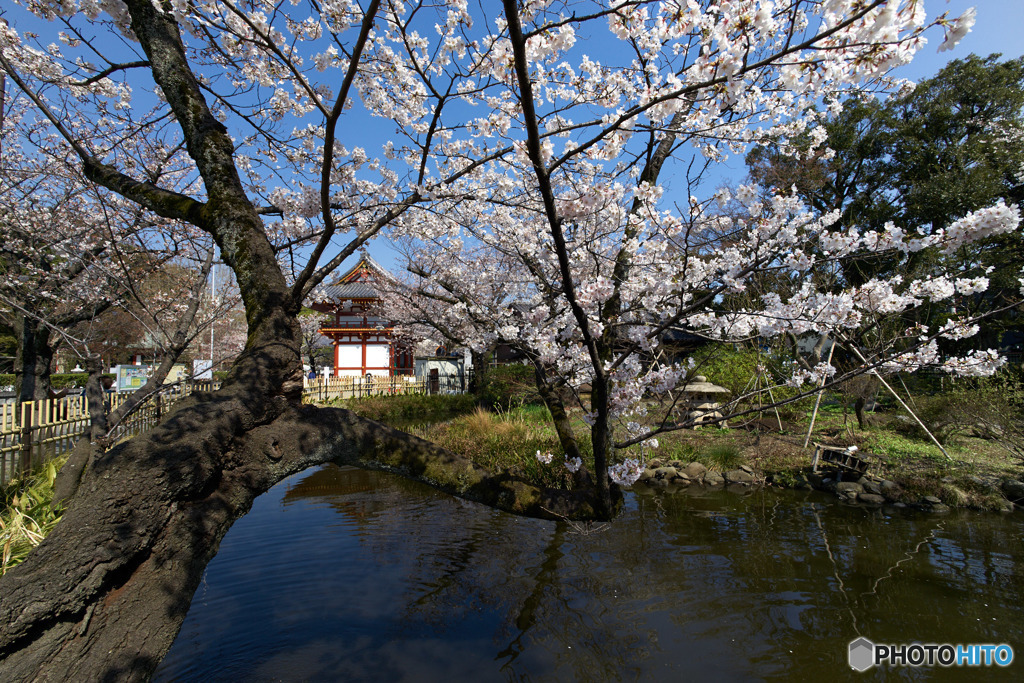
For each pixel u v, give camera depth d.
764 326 2.88
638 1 1.88
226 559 5.34
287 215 4.42
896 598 4.52
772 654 3.73
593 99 3.28
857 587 4.74
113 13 2.95
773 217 2.76
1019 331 12.74
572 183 3.58
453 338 9.38
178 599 1.76
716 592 4.66
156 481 1.79
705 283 3.05
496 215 5.53
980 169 13.07
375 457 2.49
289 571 5.04
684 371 3.33
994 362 3.28
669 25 2.01
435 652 3.73
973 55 14.68
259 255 2.47
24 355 9.47
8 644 1.47
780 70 2.10
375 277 17.97
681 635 3.98
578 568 5.20
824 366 3.70
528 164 3.88
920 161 14.26
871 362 3.37
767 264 2.69
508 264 7.59
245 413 2.09
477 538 6.00
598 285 2.59
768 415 11.13
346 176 4.07
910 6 1.73
